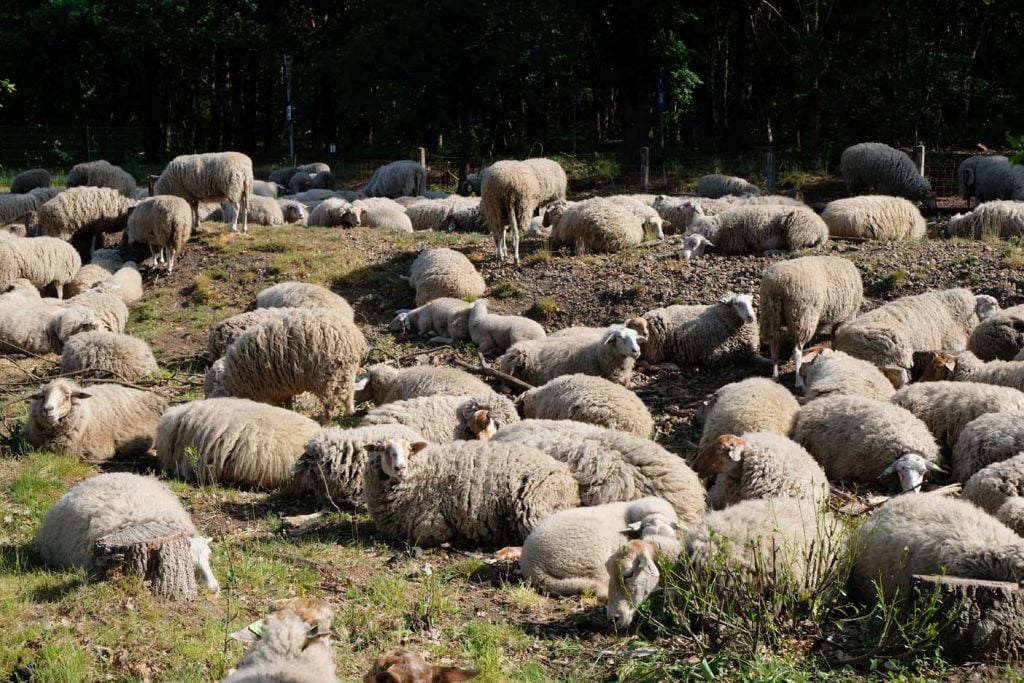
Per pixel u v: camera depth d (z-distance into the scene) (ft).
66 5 131.34
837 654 22.40
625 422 36.96
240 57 152.56
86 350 46.75
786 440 31.53
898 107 120.98
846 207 61.16
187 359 53.06
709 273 55.88
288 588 25.98
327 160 145.38
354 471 32.50
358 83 122.42
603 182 114.52
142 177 126.82
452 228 77.20
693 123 159.43
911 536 23.79
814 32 119.85
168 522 25.70
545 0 120.57
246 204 70.95
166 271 65.41
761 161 115.75
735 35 144.87
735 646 22.57
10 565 26.48
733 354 48.70
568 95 162.09
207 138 183.83
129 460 38.04
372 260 64.49
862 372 40.01
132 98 152.56
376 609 24.81
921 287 52.65
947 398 36.68
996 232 60.08
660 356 49.01
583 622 24.30
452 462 30.17
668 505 28.37
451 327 52.85
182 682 20.70
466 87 120.98
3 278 61.05
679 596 23.72
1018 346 44.96
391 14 123.34
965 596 21.59
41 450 37.04
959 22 136.56
